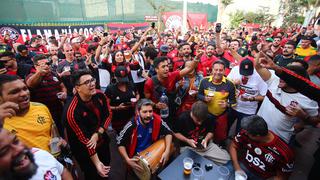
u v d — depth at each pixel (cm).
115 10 1392
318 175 241
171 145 286
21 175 116
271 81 269
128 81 341
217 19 2180
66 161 220
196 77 409
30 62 486
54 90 331
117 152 385
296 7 2220
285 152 230
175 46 679
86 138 235
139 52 560
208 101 320
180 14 1672
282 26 2200
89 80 226
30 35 1045
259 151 245
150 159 251
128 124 273
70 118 226
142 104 264
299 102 241
